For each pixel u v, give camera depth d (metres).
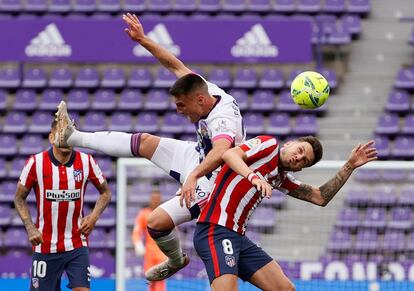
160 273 21.41
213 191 18.78
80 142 19.66
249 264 19.19
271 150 18.23
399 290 33.31
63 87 50.78
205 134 18.69
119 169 30.59
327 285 33.59
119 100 50.12
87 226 24.19
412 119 48.00
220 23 46.66
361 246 35.03
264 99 49.31
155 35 46.50
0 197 45.53
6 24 47.12
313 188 19.97
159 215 19.70
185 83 18.34
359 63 51.22
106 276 40.56
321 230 35.12
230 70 51.41
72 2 54.59
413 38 50.91
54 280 24.53
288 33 46.53
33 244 23.80
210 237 18.56
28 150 47.97
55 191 24.12
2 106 50.12
